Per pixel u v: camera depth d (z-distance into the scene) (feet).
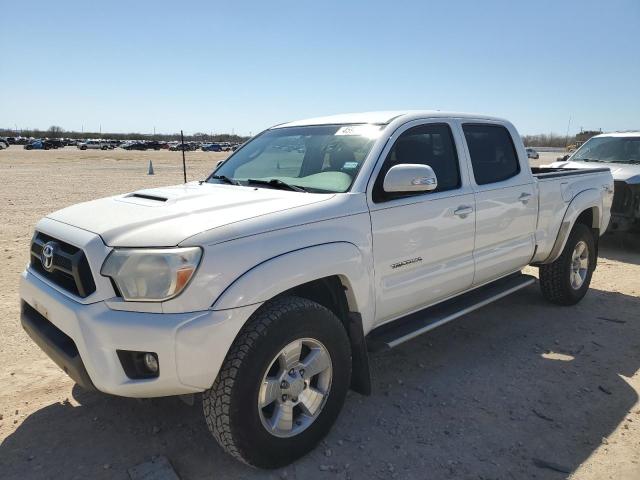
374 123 12.67
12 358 13.97
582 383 13.10
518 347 15.29
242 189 11.82
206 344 8.33
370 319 11.16
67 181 70.69
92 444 10.35
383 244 11.24
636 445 10.48
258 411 9.01
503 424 11.20
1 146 271.08
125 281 8.38
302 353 10.04
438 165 13.17
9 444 10.30
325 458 9.97
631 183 27.37
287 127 14.79
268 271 8.93
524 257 16.06
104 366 8.44
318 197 10.63
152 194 11.43
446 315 13.42
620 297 20.08
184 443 10.40
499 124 15.47
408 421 11.28
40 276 10.36
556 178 17.10
